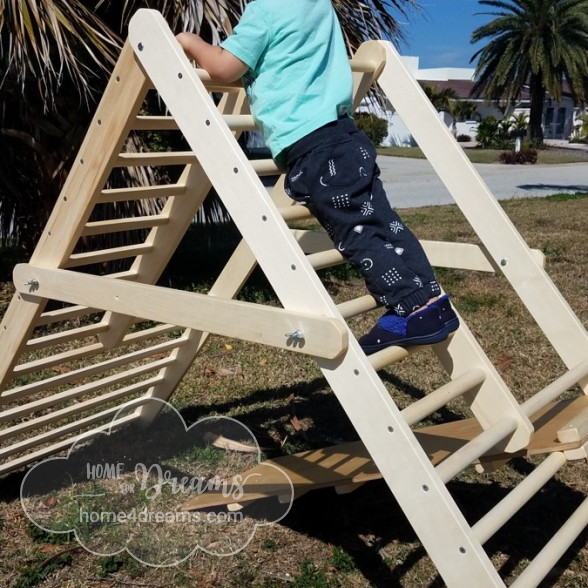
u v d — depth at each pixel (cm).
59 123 596
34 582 281
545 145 3888
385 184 1884
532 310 305
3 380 319
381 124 3606
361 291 708
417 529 216
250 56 249
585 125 4359
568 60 3319
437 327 247
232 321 236
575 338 298
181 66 235
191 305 246
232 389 460
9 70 550
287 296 226
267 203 225
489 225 307
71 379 346
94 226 290
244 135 767
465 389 260
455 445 302
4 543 305
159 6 542
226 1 545
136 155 274
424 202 1491
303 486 292
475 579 208
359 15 620
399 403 444
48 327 587
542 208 1327
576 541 312
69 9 489
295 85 251
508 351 531
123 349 539
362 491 351
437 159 312
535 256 307
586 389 315
